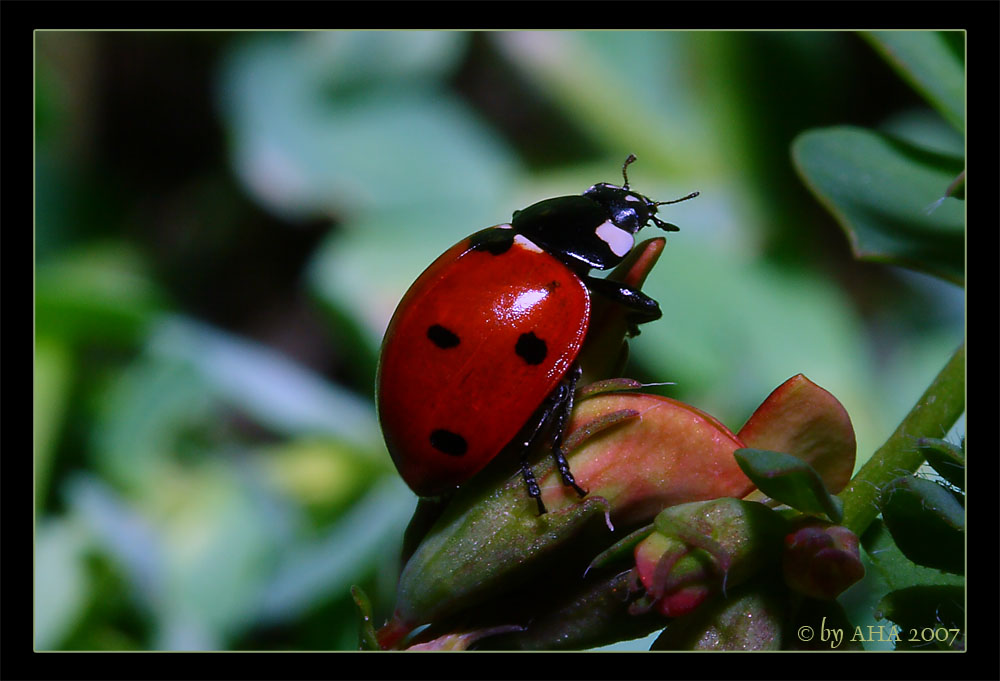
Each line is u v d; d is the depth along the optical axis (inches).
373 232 2.9
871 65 3.0
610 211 1.9
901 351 2.8
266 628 2.3
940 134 2.9
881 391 2.7
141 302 2.7
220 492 2.5
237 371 2.6
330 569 2.3
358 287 2.8
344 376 3.0
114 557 2.3
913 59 2.0
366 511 2.4
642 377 2.7
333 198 3.0
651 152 3.0
